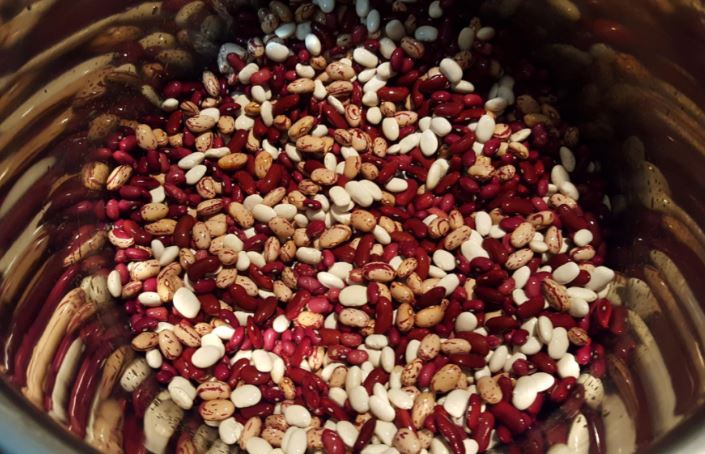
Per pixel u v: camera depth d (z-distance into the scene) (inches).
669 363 8.1
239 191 11.1
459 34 11.4
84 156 10.0
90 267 9.9
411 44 11.3
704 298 7.8
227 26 11.6
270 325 10.0
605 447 8.0
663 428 6.9
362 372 9.5
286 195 11.1
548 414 9.2
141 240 10.6
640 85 9.2
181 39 11.0
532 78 11.3
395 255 10.4
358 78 11.7
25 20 7.9
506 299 9.8
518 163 11.2
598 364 9.4
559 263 10.3
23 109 8.2
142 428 8.5
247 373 9.5
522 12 10.6
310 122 11.2
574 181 11.1
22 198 8.3
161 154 11.2
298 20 11.7
